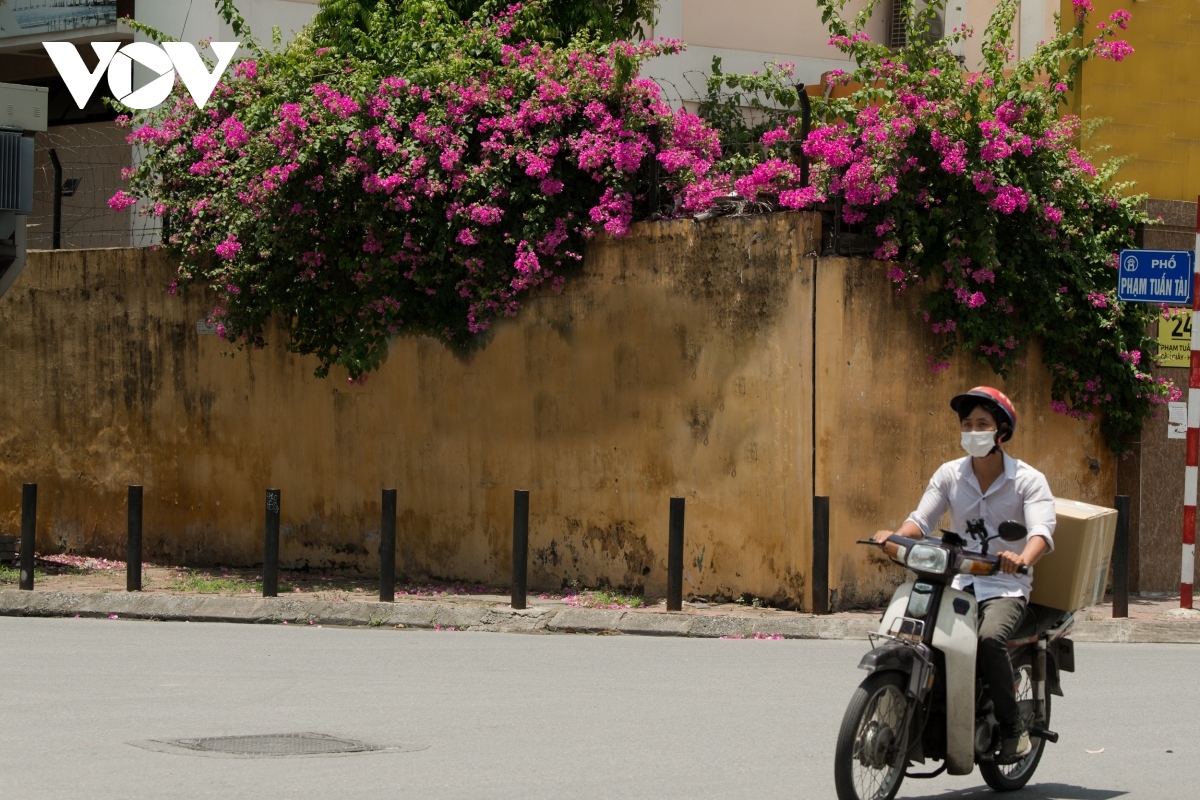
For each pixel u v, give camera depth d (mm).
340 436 19266
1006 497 8305
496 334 18062
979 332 16109
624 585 17172
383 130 17406
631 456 17125
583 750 9375
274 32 20219
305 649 13914
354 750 9297
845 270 15594
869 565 15953
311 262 18344
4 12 25375
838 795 7477
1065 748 9906
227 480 20250
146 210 20391
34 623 16062
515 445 17969
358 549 19141
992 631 8031
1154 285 15992
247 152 18516
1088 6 16484
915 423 16172
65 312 21641
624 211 17047
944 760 8125
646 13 21875
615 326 17219
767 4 23594
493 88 17422
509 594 17469
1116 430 17500
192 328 20453
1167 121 18516
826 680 12219
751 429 16234
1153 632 15266
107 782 8289
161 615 16547
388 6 19609
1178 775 9172
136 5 23875
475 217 17000
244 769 8680
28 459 22031
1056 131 16594
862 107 17406
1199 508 18266
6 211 19312
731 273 16359
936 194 15898
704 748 9477
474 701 11102
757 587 16234
